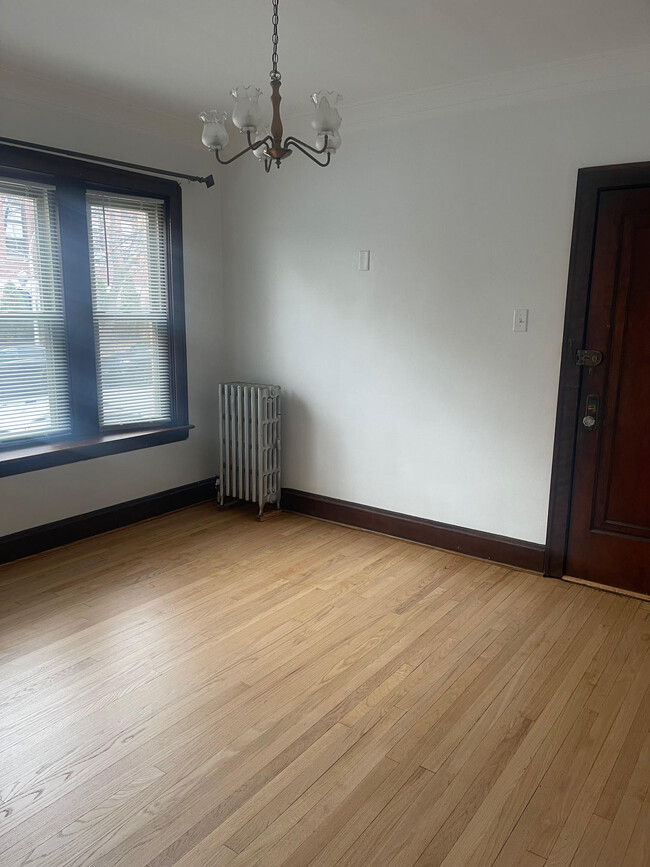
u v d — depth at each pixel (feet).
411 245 11.41
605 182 9.29
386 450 12.40
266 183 13.15
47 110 10.56
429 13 7.79
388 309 11.89
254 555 11.59
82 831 5.45
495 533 11.27
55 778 6.06
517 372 10.60
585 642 8.62
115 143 11.68
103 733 6.71
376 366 12.24
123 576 10.59
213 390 14.49
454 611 9.49
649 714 7.11
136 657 8.16
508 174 10.20
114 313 12.40
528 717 7.06
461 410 11.30
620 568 10.09
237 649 8.39
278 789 5.97
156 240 12.90
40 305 11.16
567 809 5.77
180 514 13.76
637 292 9.36
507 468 10.96
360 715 7.06
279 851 5.29
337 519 13.33
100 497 12.37
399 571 10.94
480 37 8.52
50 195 11.02
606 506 10.10
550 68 9.43
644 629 8.97
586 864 5.21
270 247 13.35
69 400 11.86
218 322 14.38
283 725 6.88
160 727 6.82
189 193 13.19
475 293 10.83
